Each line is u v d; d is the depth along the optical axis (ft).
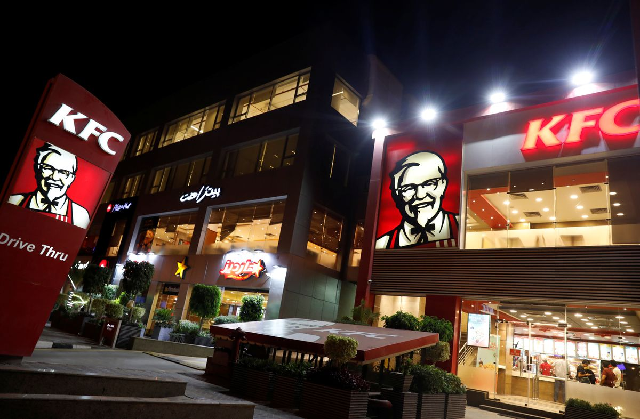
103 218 119.75
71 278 82.48
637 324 42.73
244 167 88.07
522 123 55.83
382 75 96.63
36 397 14.43
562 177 51.42
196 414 18.76
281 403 30.09
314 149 78.54
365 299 60.18
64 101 27.84
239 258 77.00
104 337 54.75
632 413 40.06
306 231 74.74
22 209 25.99
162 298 89.71
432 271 56.70
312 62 84.28
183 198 95.96
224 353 37.81
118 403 16.25
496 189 56.34
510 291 49.78
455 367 51.06
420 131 64.90
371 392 30.45
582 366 44.93
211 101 103.65
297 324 40.86
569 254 47.29
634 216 44.98
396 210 63.36
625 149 46.85
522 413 43.37
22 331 25.77
